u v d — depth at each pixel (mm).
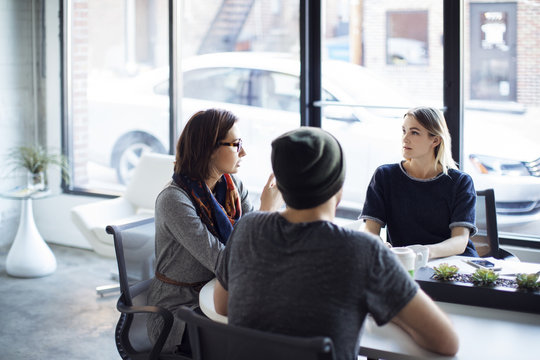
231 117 2402
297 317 1437
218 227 2400
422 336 1521
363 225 2914
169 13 4953
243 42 4926
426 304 1484
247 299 1503
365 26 4277
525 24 3789
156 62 5172
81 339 3629
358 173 4434
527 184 3928
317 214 1515
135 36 5211
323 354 1343
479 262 2334
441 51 4047
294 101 4727
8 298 4297
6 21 5309
